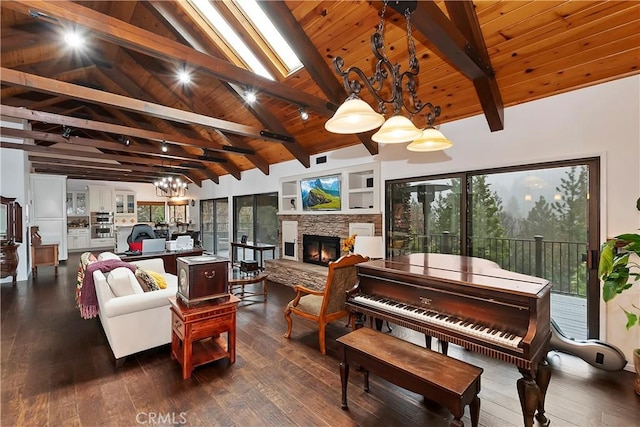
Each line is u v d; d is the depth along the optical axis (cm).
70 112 641
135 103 377
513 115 330
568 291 306
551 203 314
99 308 314
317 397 228
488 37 270
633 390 237
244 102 493
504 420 204
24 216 614
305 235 602
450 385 159
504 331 180
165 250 586
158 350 304
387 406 218
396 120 192
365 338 220
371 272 252
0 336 336
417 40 291
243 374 259
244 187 800
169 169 930
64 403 218
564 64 274
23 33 384
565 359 289
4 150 593
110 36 245
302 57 330
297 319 394
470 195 373
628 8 222
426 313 211
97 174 991
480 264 262
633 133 261
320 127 496
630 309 265
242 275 651
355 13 283
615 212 270
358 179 523
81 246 1054
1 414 205
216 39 381
